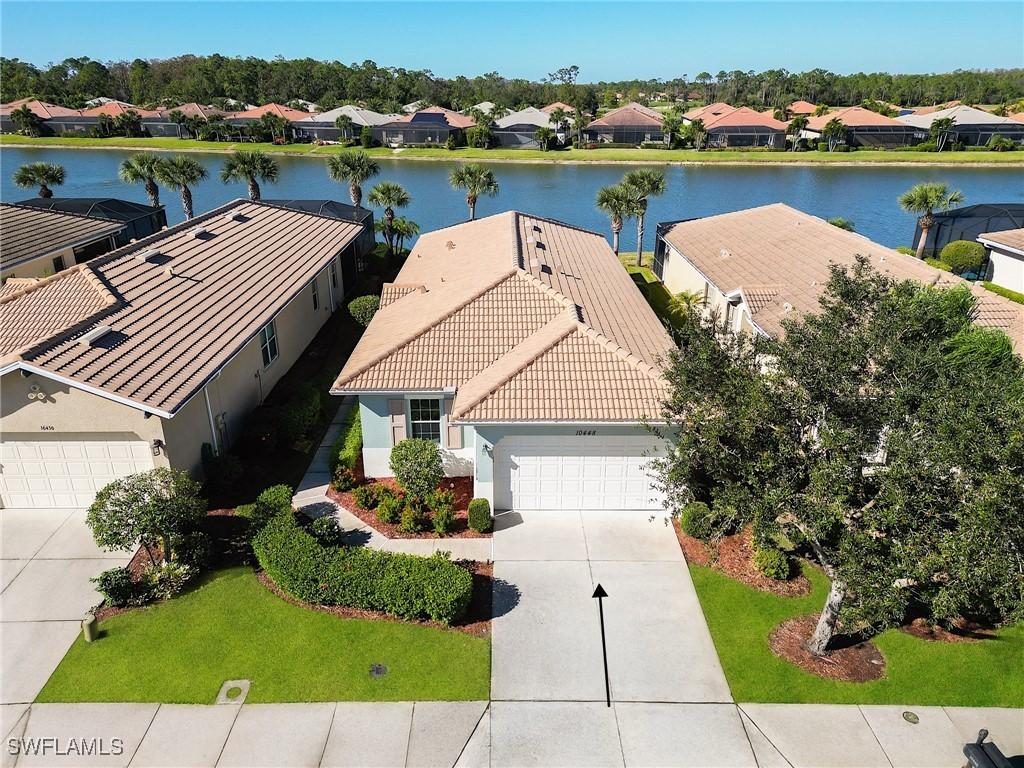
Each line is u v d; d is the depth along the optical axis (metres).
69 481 16.44
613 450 16.34
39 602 13.73
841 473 9.35
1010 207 37.47
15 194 64.56
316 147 96.94
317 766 10.49
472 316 19.61
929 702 11.66
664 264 36.03
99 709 11.41
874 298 11.28
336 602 13.52
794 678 12.13
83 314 17.80
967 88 145.38
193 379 16.36
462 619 13.42
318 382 23.56
